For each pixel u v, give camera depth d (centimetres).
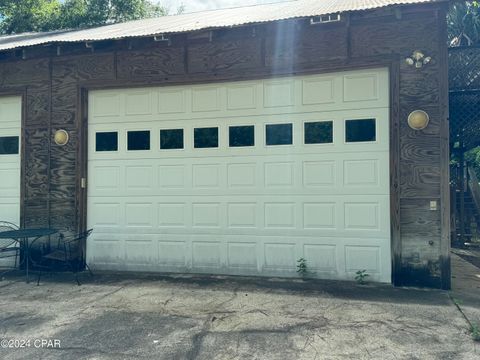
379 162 459
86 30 686
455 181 944
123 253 541
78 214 544
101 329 322
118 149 549
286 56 490
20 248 560
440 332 306
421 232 434
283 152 494
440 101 431
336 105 476
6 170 584
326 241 475
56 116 560
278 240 492
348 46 466
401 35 447
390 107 450
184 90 531
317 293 413
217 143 517
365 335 302
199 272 516
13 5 1488
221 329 318
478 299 391
